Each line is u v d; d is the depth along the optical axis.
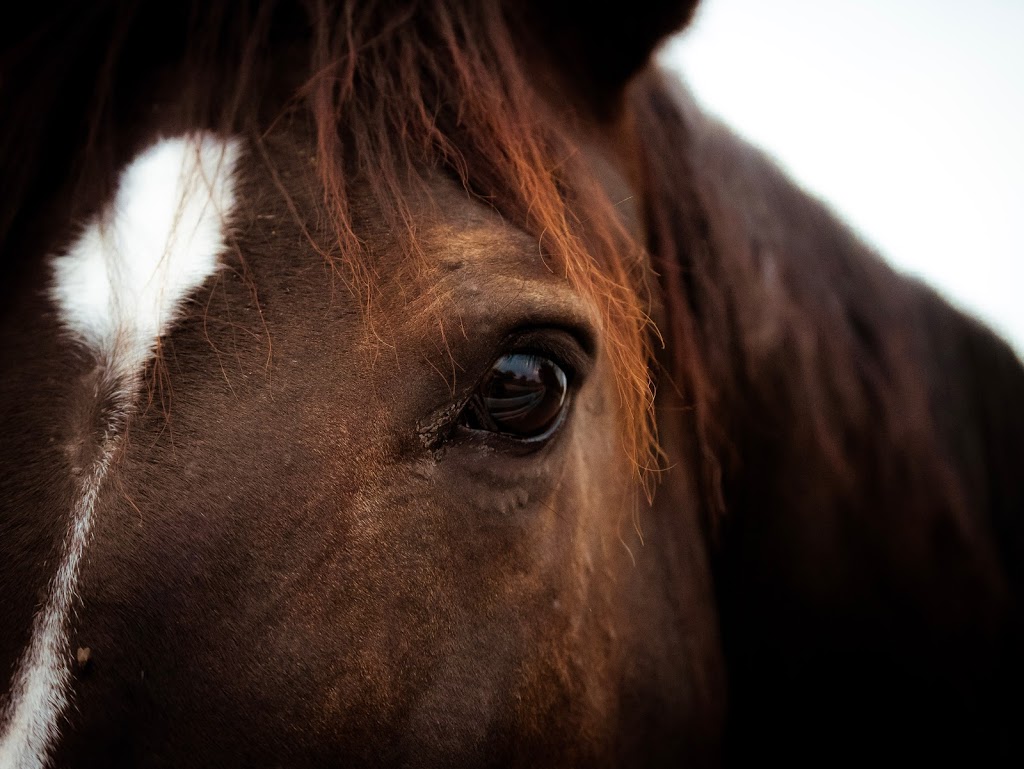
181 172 0.65
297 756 0.62
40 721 0.60
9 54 0.69
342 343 0.64
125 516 0.61
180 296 0.63
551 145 0.71
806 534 0.86
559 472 0.68
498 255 0.66
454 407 0.65
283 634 0.62
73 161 0.67
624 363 0.69
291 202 0.65
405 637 0.64
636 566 0.76
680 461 0.80
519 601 0.67
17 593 0.61
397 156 0.66
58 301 0.64
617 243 0.74
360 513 0.63
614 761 0.75
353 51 0.67
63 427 0.62
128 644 0.61
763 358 0.84
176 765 0.61
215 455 0.62
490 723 0.66
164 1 0.69
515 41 0.74
